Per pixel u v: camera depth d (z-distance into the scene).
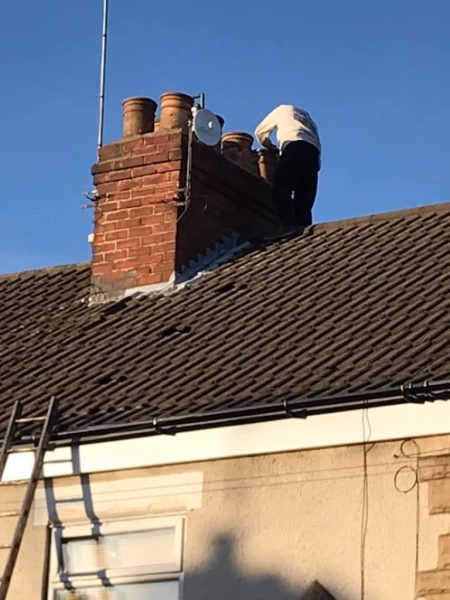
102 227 16.34
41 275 17.22
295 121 17.22
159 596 11.89
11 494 12.46
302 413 11.41
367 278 14.32
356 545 11.19
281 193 16.98
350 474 11.34
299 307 14.04
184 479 11.92
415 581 10.92
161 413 12.02
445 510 10.95
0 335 15.39
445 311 12.90
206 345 13.69
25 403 13.12
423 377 11.18
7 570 11.73
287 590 11.31
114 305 15.60
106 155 16.58
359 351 12.43
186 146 16.19
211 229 16.23
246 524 11.61
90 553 12.23
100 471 12.21
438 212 15.74
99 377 13.47
